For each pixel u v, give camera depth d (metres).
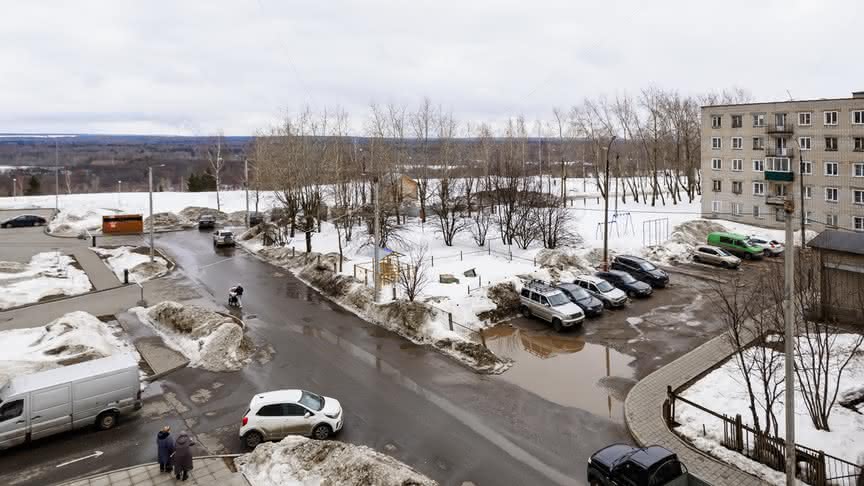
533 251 42.19
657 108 88.44
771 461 15.28
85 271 40.94
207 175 102.44
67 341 24.33
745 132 57.31
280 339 26.78
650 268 36.19
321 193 62.72
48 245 50.22
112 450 16.98
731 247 44.41
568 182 103.56
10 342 25.19
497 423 18.27
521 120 109.62
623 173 94.94
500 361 23.69
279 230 53.81
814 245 25.66
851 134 49.94
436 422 18.38
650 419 18.20
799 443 16.19
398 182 59.53
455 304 29.67
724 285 35.19
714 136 60.09
